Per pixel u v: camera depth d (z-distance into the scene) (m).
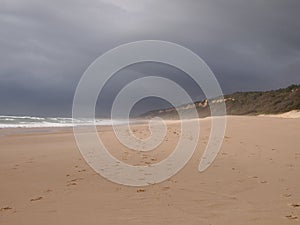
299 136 12.20
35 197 5.55
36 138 15.98
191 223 4.14
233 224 4.09
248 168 7.66
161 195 5.59
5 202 5.27
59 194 5.71
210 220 4.25
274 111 42.66
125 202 5.16
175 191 5.84
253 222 4.16
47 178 6.99
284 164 7.95
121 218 4.37
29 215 4.57
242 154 9.40
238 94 53.34
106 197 5.48
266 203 5.03
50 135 17.72
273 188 5.93
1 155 10.18
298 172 7.11
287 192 5.66
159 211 4.67
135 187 6.18
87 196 5.56
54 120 49.59
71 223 4.21
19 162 8.94
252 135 12.91
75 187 6.20
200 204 5.01
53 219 4.38
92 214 4.56
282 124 15.35
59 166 8.32
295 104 41.53
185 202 5.13
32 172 7.61
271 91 50.50
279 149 9.94
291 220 4.23
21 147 12.32
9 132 21.98
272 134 12.90
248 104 49.34
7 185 6.40
